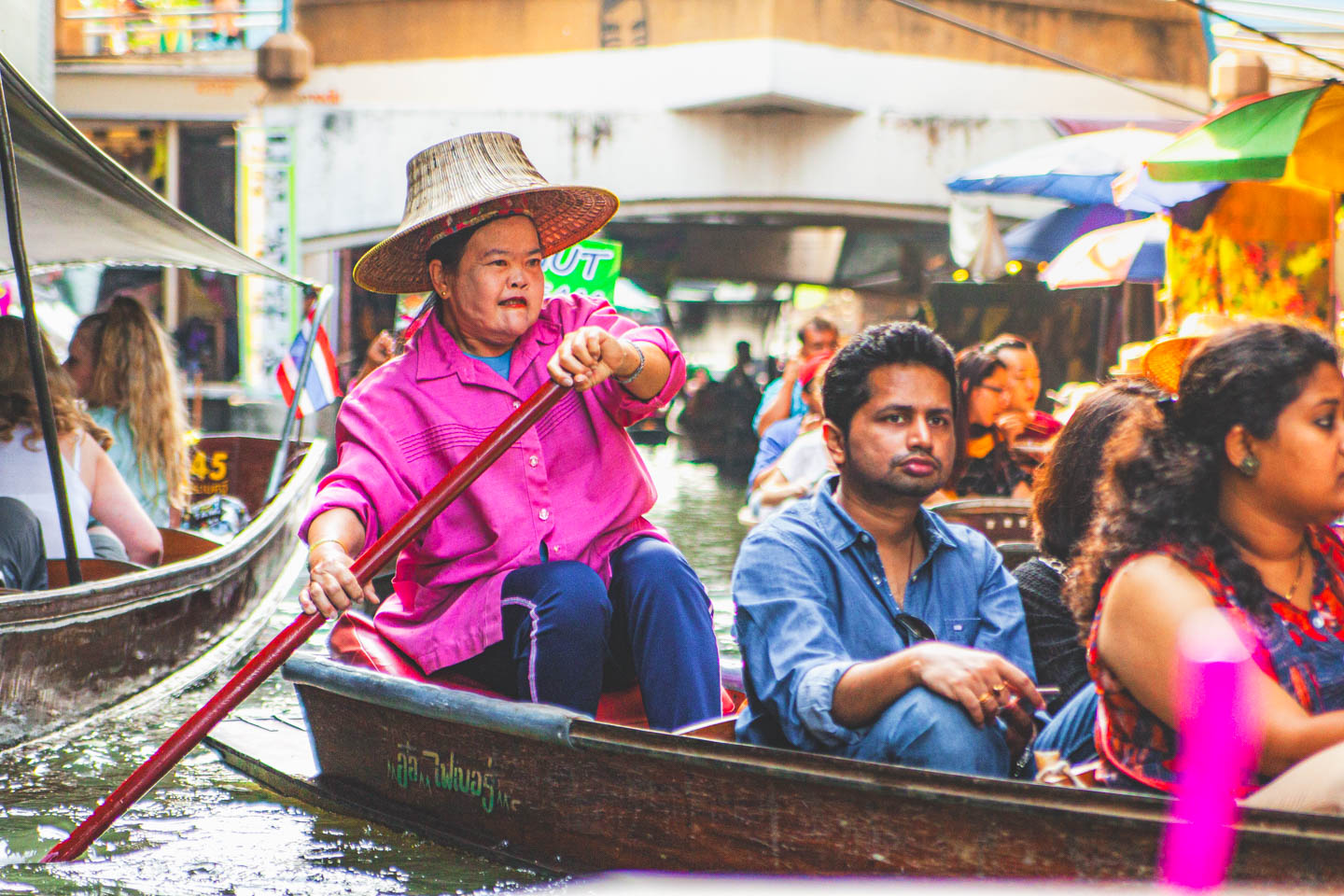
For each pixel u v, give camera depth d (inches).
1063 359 743.7
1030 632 224.5
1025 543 381.4
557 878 223.8
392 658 263.6
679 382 253.4
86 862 237.6
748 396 1370.6
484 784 237.3
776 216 1316.4
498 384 257.4
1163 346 334.6
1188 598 161.8
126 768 301.1
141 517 396.8
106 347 443.5
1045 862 173.0
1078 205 733.9
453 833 243.4
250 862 237.3
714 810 203.8
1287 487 162.1
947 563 215.3
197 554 451.8
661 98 1095.6
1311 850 155.3
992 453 485.7
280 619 466.3
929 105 1111.6
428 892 222.7
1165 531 166.4
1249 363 161.8
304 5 1154.0
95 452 389.1
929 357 203.5
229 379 1084.5
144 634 362.6
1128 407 216.2
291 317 1019.3
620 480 260.2
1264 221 375.6
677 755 204.7
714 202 1074.1
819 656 198.4
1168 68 1139.9
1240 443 163.9
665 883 209.5
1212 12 350.6
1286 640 165.6
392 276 265.3
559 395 229.1
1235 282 379.2
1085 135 707.4
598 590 244.1
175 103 1090.7
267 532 454.9
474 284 253.0
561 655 239.1
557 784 225.6
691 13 1080.2
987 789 174.7
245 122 1091.3
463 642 251.9
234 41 1149.7
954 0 1099.3
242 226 1034.7
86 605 332.8
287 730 322.7
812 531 209.5
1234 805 158.9
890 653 207.3
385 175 1028.5
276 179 1021.8
